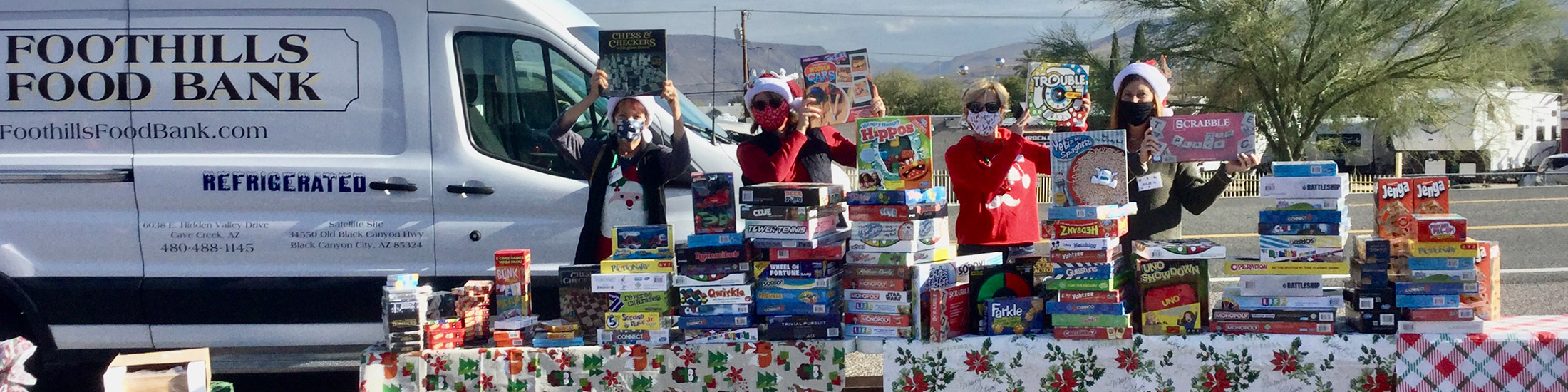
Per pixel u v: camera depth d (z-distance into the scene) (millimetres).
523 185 4855
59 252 4758
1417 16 26484
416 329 3771
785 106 4426
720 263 3787
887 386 3717
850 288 3799
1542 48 26562
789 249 3781
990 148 4102
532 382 3793
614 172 4645
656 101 5062
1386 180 3787
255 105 4766
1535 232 12047
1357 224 13617
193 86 4750
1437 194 3740
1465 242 3527
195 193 4758
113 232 4762
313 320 4824
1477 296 3719
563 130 4520
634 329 3803
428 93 4797
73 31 4715
